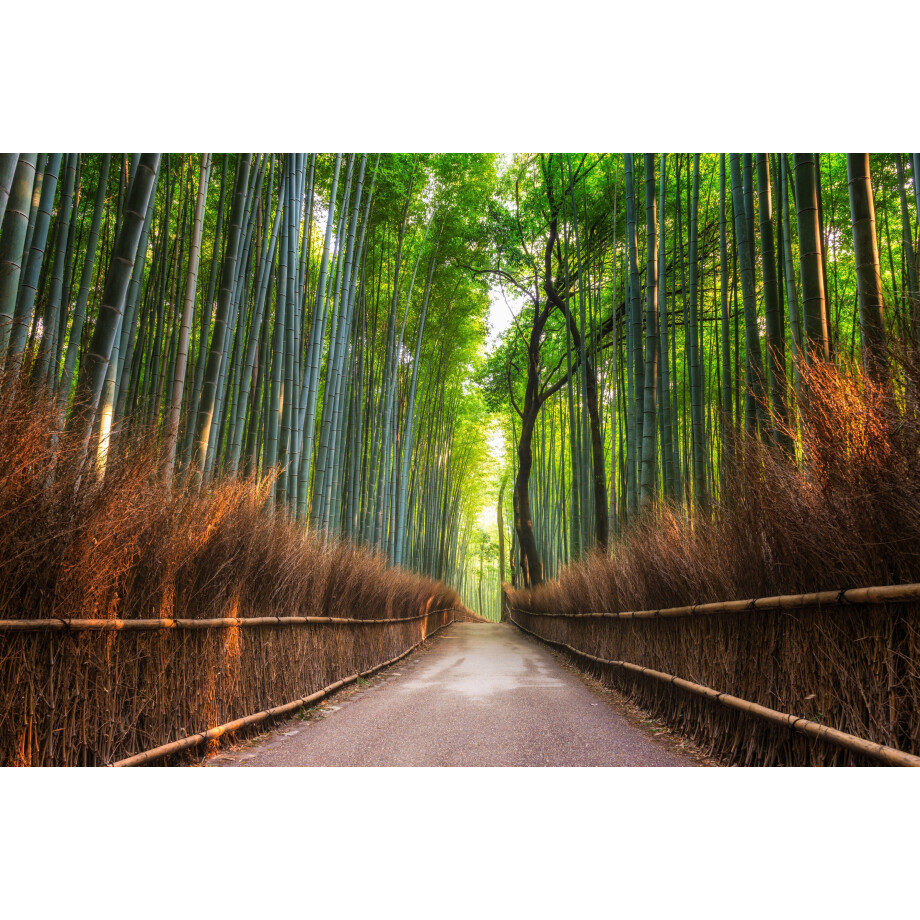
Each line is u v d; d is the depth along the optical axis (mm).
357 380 10391
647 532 5438
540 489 20531
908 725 2055
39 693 2318
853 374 2471
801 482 2641
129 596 2824
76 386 2945
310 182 7949
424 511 17109
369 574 7324
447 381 17922
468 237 12672
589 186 12008
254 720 3865
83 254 7094
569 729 4066
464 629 20516
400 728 4109
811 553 2500
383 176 9688
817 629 2516
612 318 11789
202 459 4836
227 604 3689
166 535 3098
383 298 12227
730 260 8953
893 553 2102
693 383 6594
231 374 6887
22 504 2285
